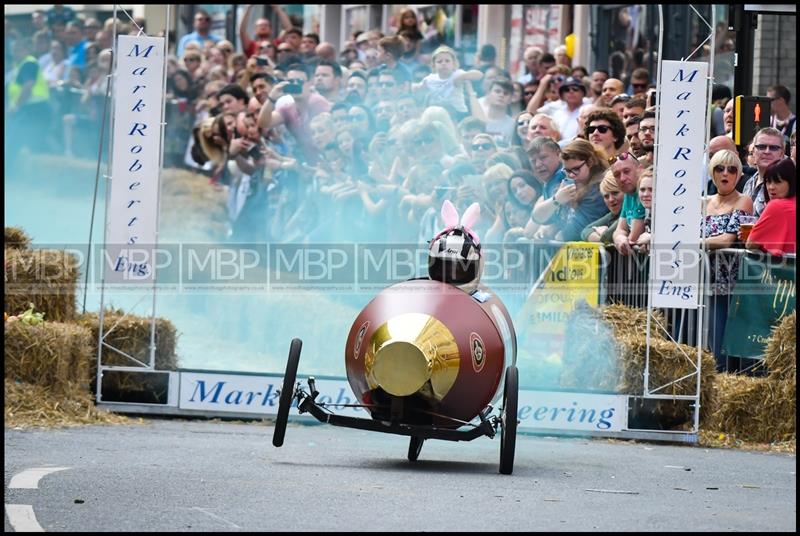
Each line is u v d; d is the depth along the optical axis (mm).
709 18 42156
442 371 20359
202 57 53625
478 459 23172
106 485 18172
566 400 27078
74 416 26000
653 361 27156
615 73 46438
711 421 27406
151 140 27078
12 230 29016
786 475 22359
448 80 36625
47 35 63500
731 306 28812
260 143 39844
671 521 16812
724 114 32344
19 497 17062
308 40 46062
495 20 51750
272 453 22578
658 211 26453
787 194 28406
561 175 31547
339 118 37594
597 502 18250
